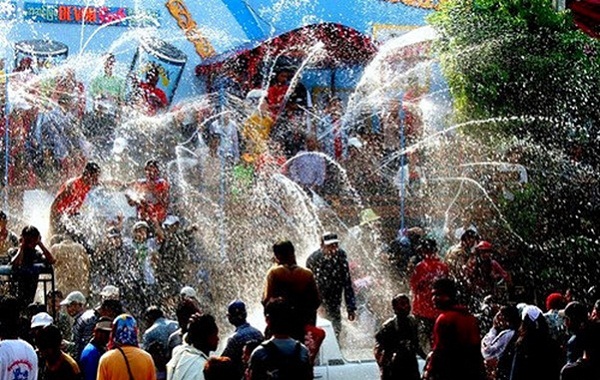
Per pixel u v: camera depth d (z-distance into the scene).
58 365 9.80
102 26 20.64
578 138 19.95
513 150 19.86
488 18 20.31
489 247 15.70
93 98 19.67
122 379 9.34
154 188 16.11
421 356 12.27
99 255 15.20
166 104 20.56
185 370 9.10
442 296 10.59
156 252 15.52
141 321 14.98
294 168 19.77
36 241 12.58
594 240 19.39
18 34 20.08
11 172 18.27
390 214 19.80
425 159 20.34
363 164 20.47
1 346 9.13
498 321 12.55
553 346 11.16
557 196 19.64
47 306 12.93
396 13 23.17
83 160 18.86
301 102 20.80
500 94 20.03
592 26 21.69
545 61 20.00
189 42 21.28
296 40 20.66
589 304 17.55
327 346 11.52
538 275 19.00
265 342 8.08
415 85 21.23
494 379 12.30
